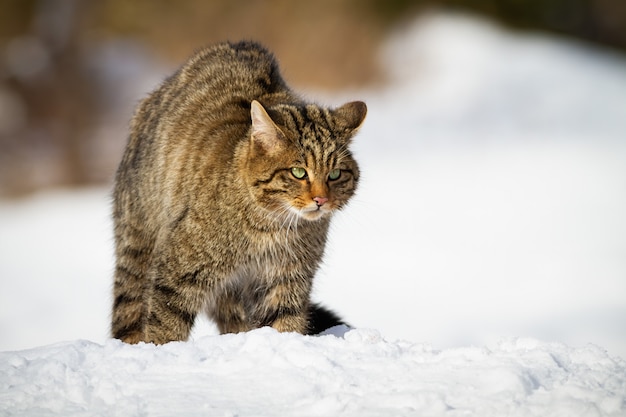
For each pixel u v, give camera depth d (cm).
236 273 1210
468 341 2433
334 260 3170
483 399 828
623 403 816
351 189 1201
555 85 5712
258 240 1184
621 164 4553
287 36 5538
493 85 5634
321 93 5444
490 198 4009
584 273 3061
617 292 2894
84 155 4972
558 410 799
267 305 1230
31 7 5634
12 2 5600
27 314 2664
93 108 5266
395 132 5044
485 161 4650
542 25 6862
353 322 2539
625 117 5397
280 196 1156
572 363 939
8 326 2570
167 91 1358
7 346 2408
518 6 6725
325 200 1156
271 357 946
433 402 816
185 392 871
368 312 2639
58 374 935
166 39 5719
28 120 5222
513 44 6212
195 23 5688
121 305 1342
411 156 4725
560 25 6975
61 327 2555
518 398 828
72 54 5456
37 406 861
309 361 935
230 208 1164
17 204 4488
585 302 2798
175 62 5647
